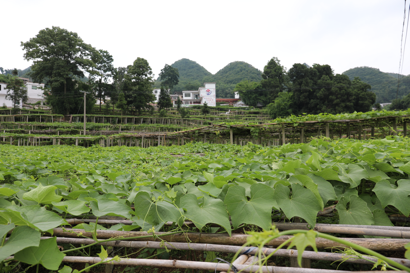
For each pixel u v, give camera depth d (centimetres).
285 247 183
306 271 126
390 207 203
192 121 5409
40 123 3994
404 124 1034
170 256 241
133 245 165
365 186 212
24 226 128
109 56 5878
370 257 134
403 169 192
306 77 5094
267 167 274
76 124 4022
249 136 1781
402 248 132
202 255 231
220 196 181
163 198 163
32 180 264
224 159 362
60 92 4803
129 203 200
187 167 302
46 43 4669
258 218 144
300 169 197
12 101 5762
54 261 125
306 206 151
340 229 151
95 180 283
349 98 4459
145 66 5622
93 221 204
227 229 141
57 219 143
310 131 1709
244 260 140
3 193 180
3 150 963
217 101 8975
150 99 5678
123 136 2536
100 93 5728
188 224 170
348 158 244
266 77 7225
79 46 4888
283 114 5159
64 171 386
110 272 219
